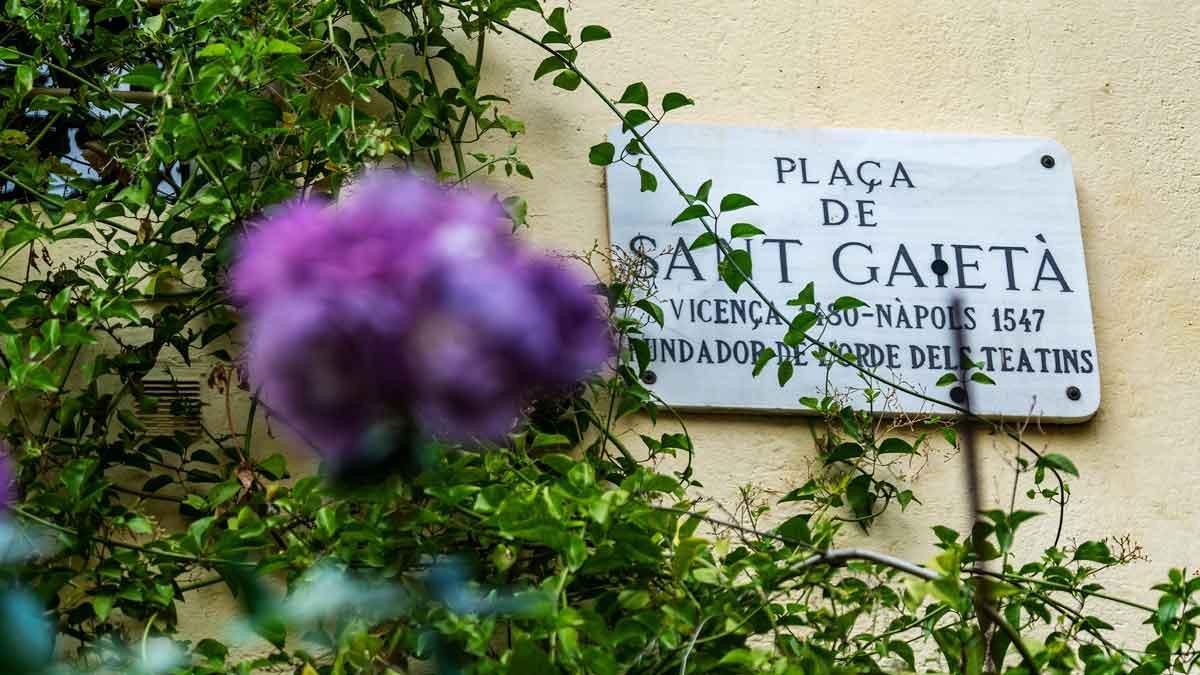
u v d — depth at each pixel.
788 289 2.83
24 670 2.05
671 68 2.99
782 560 2.27
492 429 1.08
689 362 2.74
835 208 2.91
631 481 2.21
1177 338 2.96
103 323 2.62
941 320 2.86
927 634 2.36
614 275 2.70
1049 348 2.88
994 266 2.93
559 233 2.82
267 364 1.06
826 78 3.04
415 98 2.83
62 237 2.45
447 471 2.22
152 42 2.73
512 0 2.79
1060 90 3.12
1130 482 2.82
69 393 2.57
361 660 2.11
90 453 2.48
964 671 2.30
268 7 2.69
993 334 2.87
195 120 2.40
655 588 2.24
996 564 2.73
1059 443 2.83
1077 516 2.78
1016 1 3.18
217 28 2.64
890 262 2.89
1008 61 3.13
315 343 1.04
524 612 2.05
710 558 2.22
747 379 2.75
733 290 2.61
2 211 2.53
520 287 1.07
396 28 2.90
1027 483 2.79
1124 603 2.48
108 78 2.62
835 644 2.50
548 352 1.06
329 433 1.07
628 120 2.73
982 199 2.97
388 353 1.04
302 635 2.35
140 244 2.51
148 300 2.59
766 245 2.86
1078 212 3.01
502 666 2.03
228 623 2.47
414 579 2.23
